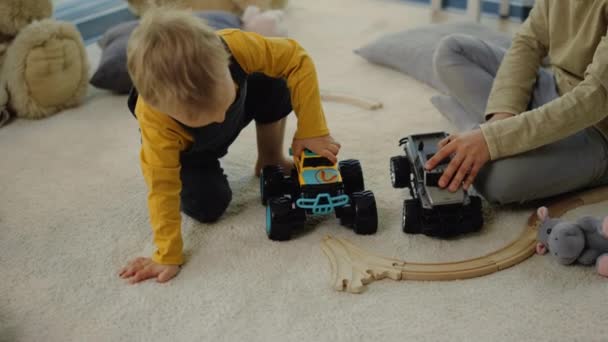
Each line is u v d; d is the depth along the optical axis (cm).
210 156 137
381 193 147
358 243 131
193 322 114
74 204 152
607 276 118
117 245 137
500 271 122
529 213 137
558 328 108
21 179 163
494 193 132
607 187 140
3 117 194
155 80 106
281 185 139
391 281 121
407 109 185
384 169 156
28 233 142
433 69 179
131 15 268
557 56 141
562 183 133
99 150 175
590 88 124
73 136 184
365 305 116
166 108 110
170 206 123
